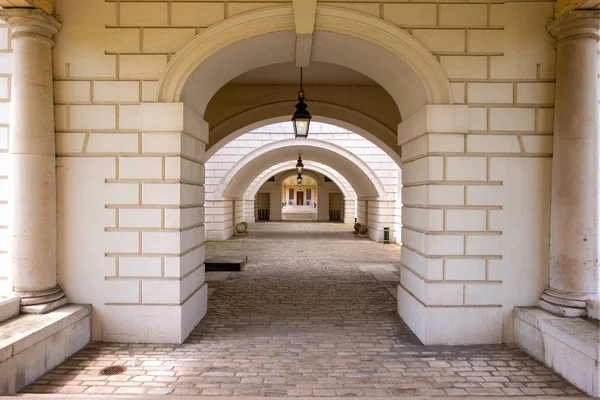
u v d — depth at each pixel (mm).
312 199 55188
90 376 4391
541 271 5477
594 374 3904
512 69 5445
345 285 8914
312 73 9453
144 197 5391
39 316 4820
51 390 4059
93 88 5410
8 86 5359
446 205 5422
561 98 5277
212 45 5398
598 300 4844
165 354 5027
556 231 5281
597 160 5125
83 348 5188
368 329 6016
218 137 10523
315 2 5336
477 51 5445
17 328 4367
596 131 5145
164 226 5395
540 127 5449
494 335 5449
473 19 5457
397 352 5141
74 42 5398
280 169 26484
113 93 5402
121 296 5418
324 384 4238
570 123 5180
